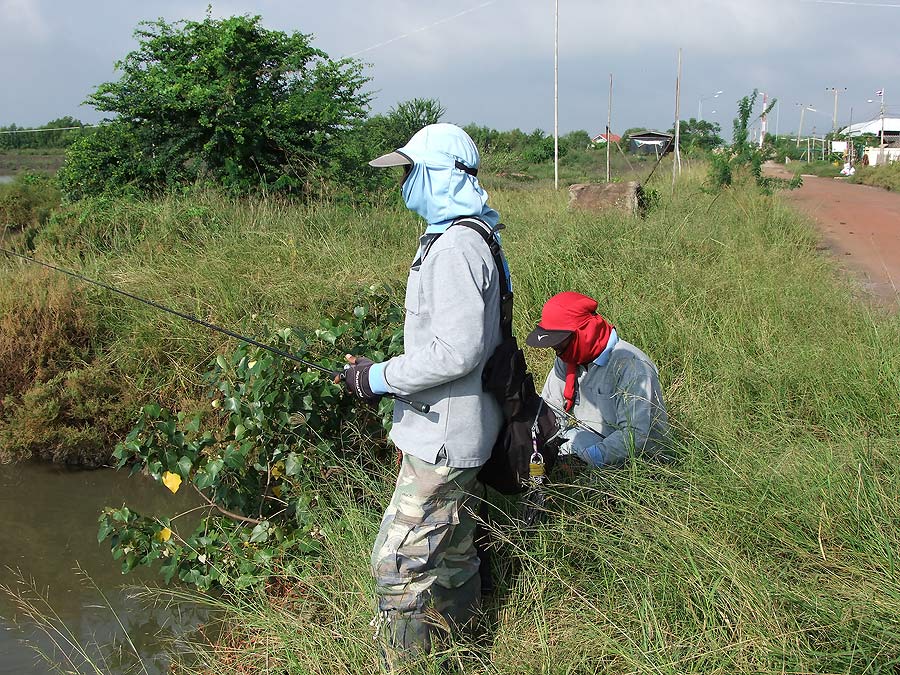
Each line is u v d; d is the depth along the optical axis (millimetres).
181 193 9508
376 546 2695
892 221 14047
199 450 3738
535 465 2789
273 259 7180
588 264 6770
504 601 3039
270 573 3465
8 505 5004
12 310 6234
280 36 10617
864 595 2529
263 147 10273
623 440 3383
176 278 6832
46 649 3611
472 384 2631
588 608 2850
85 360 6098
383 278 6270
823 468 3191
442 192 2641
